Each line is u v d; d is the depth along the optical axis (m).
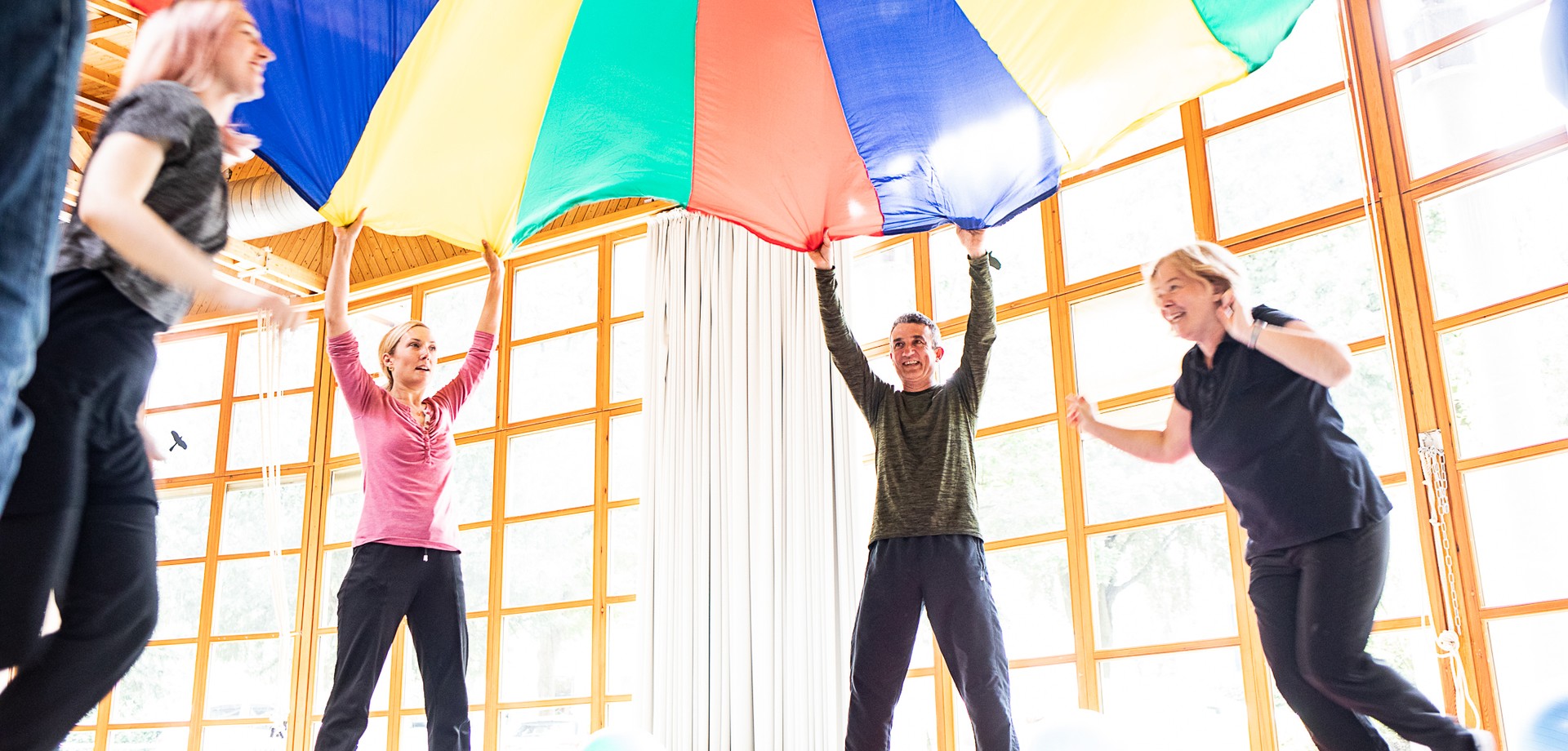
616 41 3.44
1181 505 4.88
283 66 3.08
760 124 3.66
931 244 5.89
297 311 1.67
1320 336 2.50
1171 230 5.18
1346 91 4.79
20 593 1.40
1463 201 4.36
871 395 3.51
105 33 6.05
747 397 5.95
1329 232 4.74
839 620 5.36
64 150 0.90
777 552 5.60
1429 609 4.09
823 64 3.52
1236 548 4.69
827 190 3.76
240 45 1.73
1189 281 2.63
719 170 3.80
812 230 3.80
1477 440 4.16
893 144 3.62
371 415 3.38
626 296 6.99
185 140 1.58
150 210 1.53
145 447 1.61
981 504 5.42
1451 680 4.01
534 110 3.51
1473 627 4.01
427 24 3.14
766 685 5.43
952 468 3.29
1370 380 4.53
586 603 6.54
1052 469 5.27
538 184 3.71
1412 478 4.24
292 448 7.83
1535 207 4.18
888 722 3.16
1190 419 2.74
